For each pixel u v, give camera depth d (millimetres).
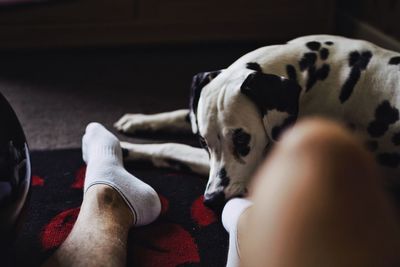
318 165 555
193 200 1631
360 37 2951
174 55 2795
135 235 1471
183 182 1715
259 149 1476
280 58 1603
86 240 1261
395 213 597
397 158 1556
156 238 1461
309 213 556
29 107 2229
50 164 1805
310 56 1615
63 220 1524
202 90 1542
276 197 567
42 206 1587
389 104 1530
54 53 2785
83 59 2730
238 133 1446
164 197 1640
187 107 2260
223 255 1398
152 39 2865
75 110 2213
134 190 1473
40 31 2758
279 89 1450
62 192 1657
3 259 1200
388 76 1551
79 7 2746
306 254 562
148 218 1478
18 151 1182
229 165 1466
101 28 2799
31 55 2750
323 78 1594
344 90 1570
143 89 2418
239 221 1240
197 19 2865
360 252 561
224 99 1469
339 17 3152
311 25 2963
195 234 1480
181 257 1390
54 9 2730
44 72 2570
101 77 2535
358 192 555
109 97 2336
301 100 1594
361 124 1569
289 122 1462
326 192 553
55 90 2391
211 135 1478
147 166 1793
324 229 556
